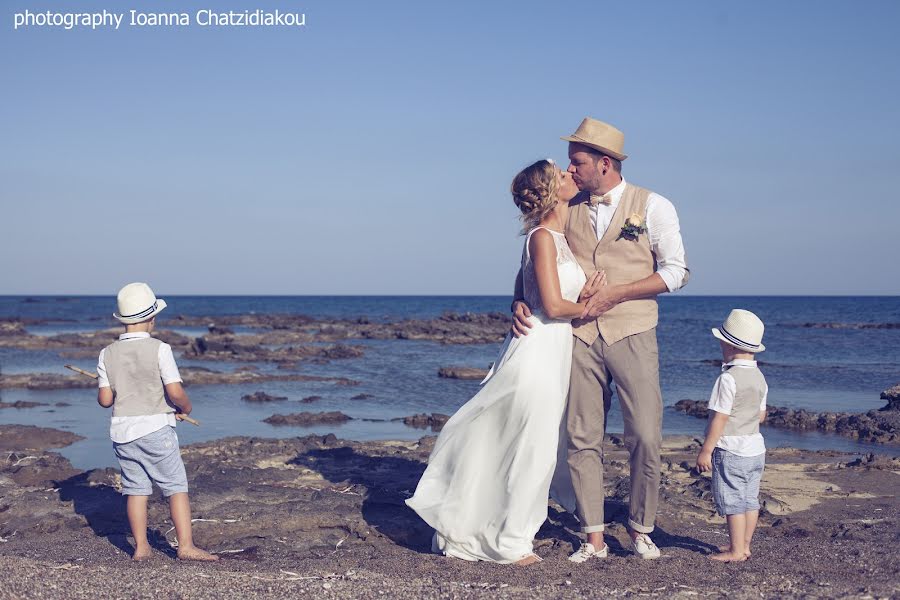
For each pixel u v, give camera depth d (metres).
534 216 4.83
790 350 35.88
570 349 4.89
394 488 7.22
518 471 4.73
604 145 4.81
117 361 4.99
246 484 7.23
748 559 4.93
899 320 73.56
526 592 3.98
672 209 4.91
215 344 32.12
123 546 5.42
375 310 109.69
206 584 4.16
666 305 137.38
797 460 9.78
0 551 5.27
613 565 4.71
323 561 4.95
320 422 14.35
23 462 9.12
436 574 4.52
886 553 5.02
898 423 12.63
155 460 4.97
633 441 4.84
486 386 4.88
